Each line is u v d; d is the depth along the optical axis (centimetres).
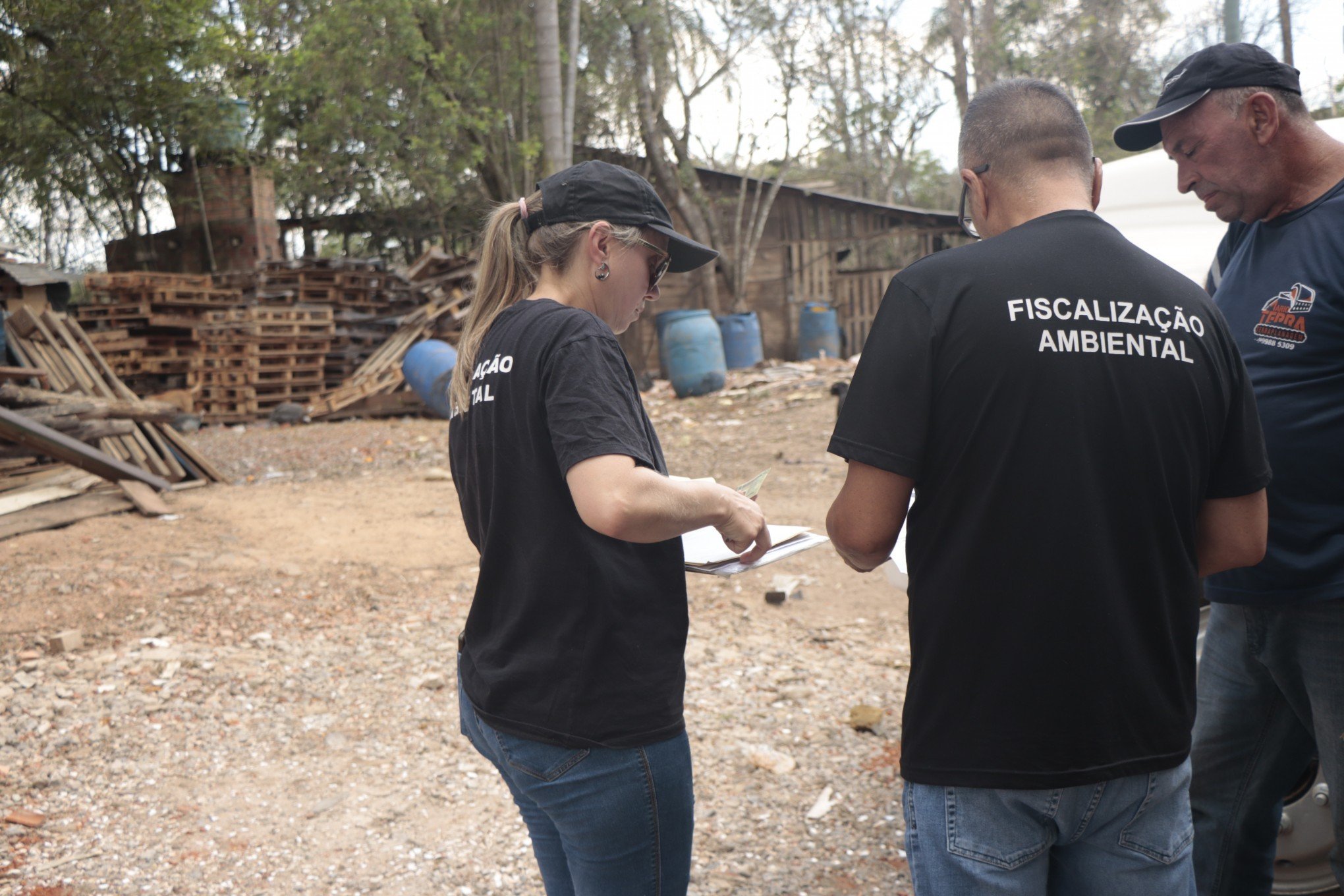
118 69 1664
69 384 848
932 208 3456
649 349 1939
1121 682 147
